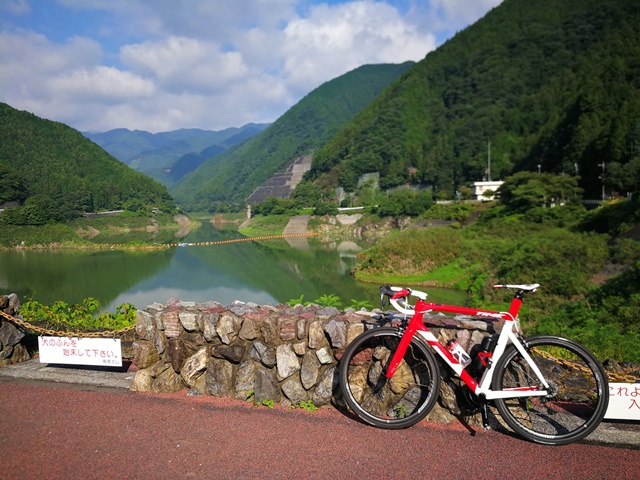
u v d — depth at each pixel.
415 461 3.48
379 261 57.06
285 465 3.42
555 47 197.50
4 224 124.62
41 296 52.00
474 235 66.94
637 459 3.50
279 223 165.50
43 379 5.21
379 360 4.28
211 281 61.12
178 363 4.77
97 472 3.33
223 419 4.16
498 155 151.75
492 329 4.21
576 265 36.94
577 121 100.12
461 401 4.16
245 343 4.66
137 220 176.88
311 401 4.40
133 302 46.69
